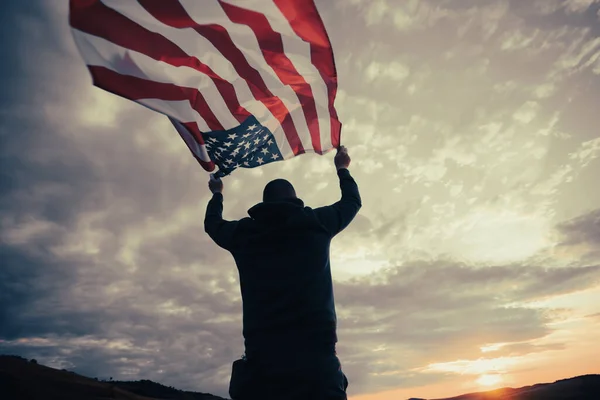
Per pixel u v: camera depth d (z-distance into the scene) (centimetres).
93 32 317
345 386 235
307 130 373
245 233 262
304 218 255
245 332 242
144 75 333
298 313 236
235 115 365
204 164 361
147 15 335
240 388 231
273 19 358
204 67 354
